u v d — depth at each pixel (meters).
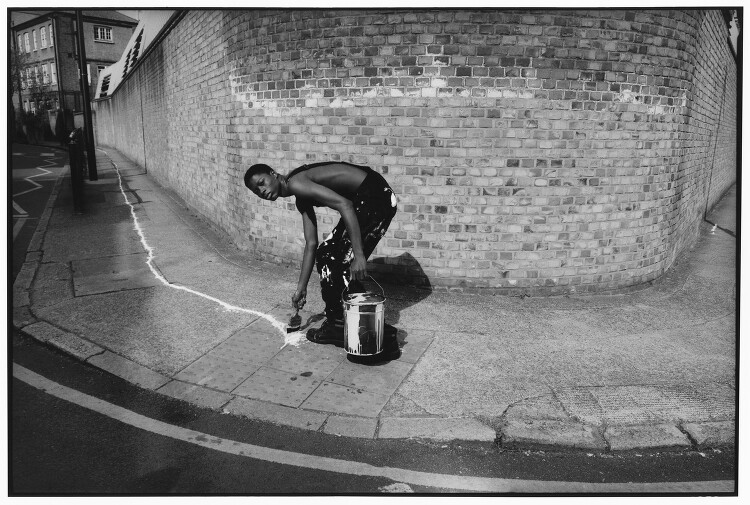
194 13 7.87
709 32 6.51
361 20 4.96
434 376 3.66
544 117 4.93
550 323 4.66
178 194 11.20
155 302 4.92
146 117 15.67
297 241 5.93
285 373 3.67
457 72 4.84
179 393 3.41
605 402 3.37
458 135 4.96
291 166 5.59
